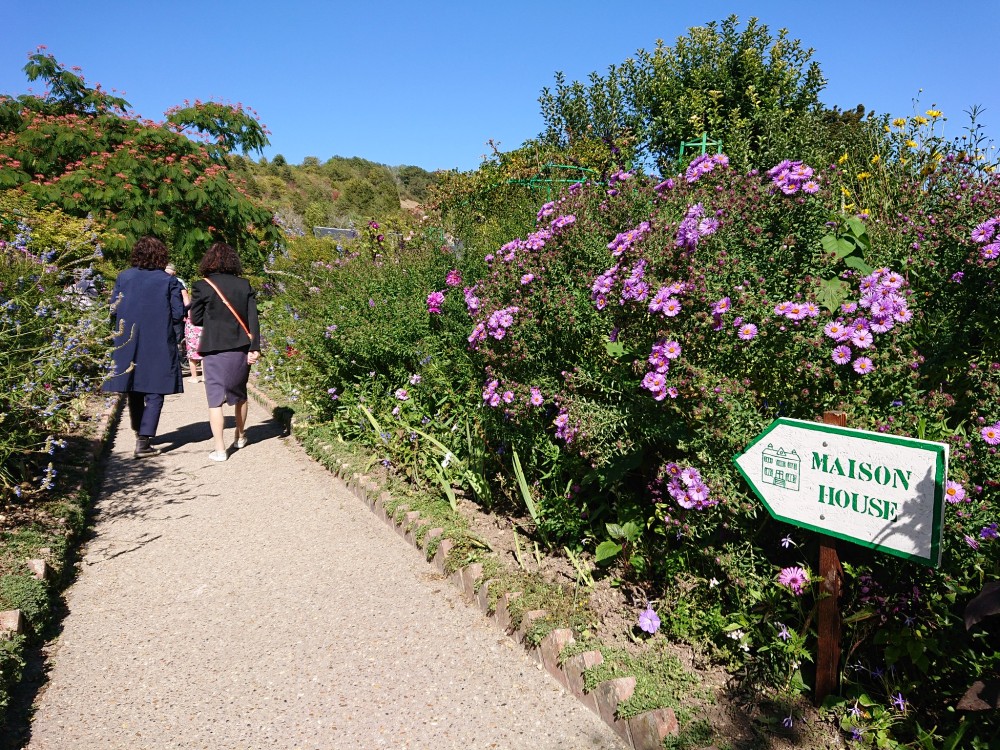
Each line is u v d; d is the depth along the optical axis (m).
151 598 3.28
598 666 2.45
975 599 1.77
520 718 2.38
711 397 2.30
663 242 2.72
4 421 3.92
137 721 2.38
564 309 2.95
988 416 2.20
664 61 13.13
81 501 4.26
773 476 2.13
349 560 3.66
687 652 2.50
